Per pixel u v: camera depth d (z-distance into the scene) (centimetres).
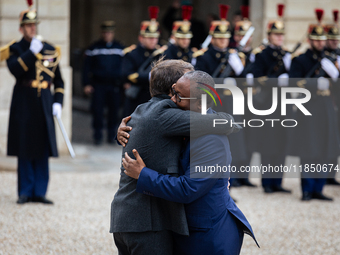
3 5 1311
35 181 939
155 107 437
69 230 787
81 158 1374
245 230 457
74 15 2667
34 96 922
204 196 432
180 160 436
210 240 429
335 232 816
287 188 1139
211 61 1031
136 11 2705
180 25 1076
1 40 1319
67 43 1377
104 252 700
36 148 921
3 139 1331
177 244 441
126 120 459
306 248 739
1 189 1025
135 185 436
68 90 1378
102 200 966
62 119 1381
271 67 1111
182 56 1083
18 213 866
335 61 1068
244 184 1148
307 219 888
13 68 905
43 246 717
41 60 931
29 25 914
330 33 1102
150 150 430
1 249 700
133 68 1176
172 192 415
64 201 952
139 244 433
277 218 888
